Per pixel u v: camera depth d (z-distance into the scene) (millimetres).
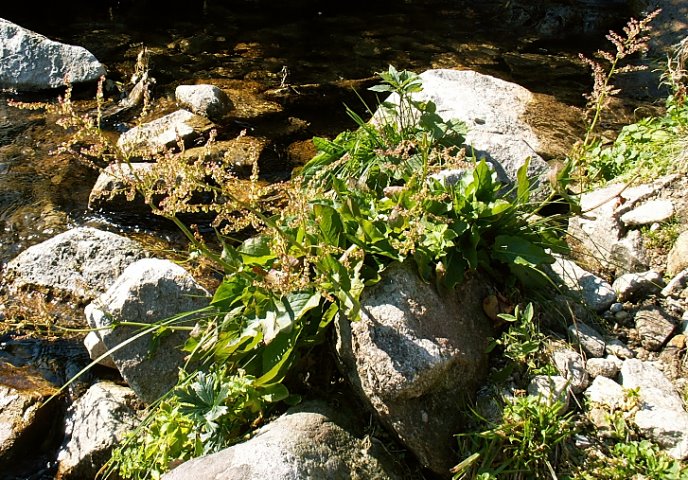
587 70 3537
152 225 2385
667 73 2865
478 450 1396
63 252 2086
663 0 4008
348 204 1581
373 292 1511
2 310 1989
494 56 3713
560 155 2477
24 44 3219
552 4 4246
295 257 1530
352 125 2980
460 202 1609
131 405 1702
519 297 1652
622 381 1517
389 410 1419
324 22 4148
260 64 3529
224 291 1600
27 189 2518
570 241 1967
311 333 1558
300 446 1351
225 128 2850
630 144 2299
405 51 3754
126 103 3094
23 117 2967
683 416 1412
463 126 2115
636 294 1733
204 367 1625
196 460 1319
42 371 1862
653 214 1890
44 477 1652
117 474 1592
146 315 1698
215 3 4363
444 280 1546
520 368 1518
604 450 1403
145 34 3863
